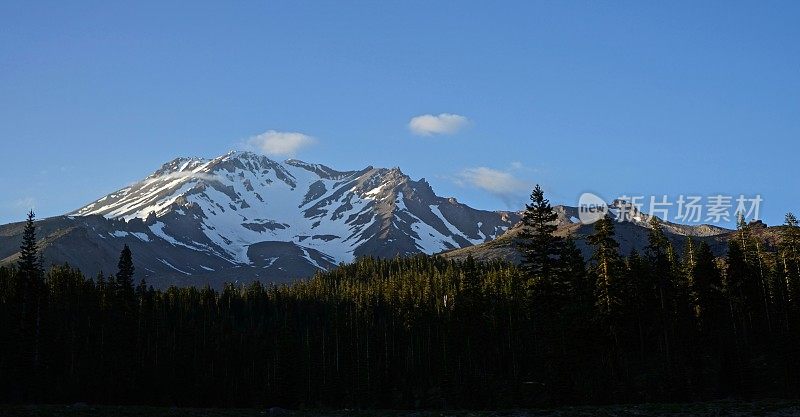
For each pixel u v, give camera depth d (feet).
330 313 506.48
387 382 338.95
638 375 265.34
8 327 335.47
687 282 310.45
